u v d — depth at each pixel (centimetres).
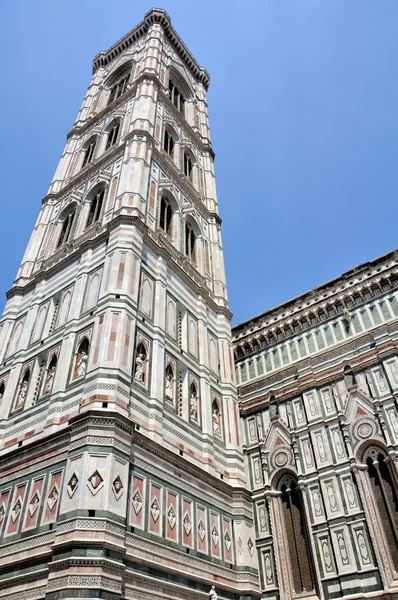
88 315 2722
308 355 3750
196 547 2305
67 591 1620
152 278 3030
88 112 5503
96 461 1959
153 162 3897
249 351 4184
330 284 3988
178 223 3800
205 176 4969
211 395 3109
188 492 2423
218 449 2916
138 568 1902
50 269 3394
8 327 3278
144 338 2669
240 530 2683
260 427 3538
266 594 2802
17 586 1845
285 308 4172
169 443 2466
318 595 2638
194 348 3164
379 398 3053
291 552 2922
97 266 2989
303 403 3412
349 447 2973
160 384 2594
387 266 3725
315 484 2991
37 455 2227
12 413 2675
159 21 6291
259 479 3284
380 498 2758
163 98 4872
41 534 1911
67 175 4562
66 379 2502
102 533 1772
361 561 2580
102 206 3556
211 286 3850
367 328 3550
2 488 2273
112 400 2203
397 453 2767
